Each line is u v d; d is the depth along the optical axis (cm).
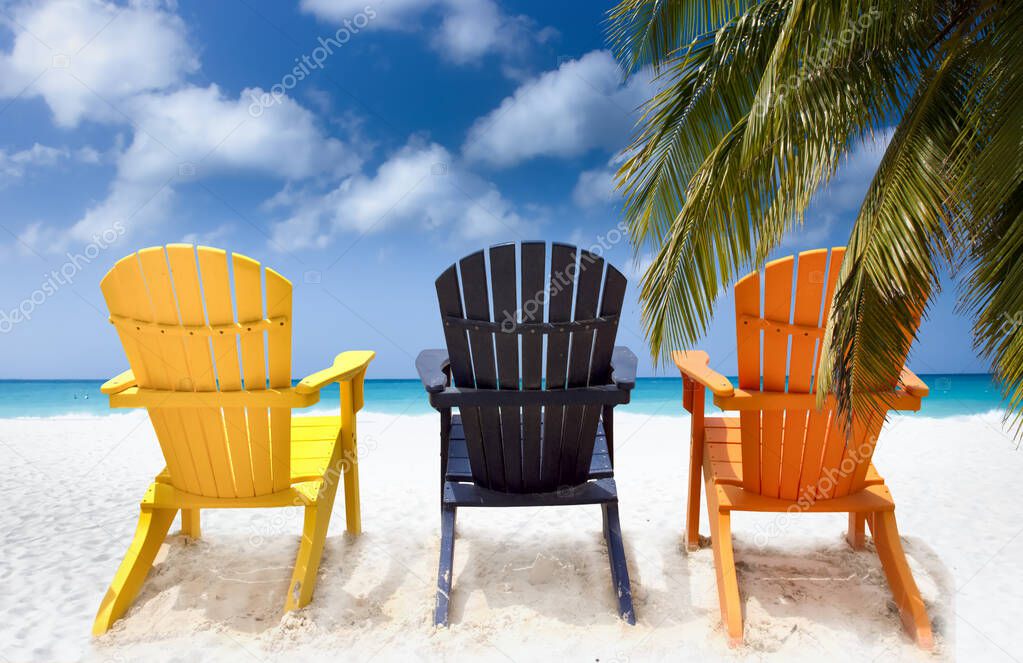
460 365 219
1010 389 213
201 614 213
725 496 222
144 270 195
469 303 207
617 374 214
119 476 393
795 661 187
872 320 207
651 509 317
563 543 272
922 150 236
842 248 222
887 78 280
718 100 357
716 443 256
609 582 237
